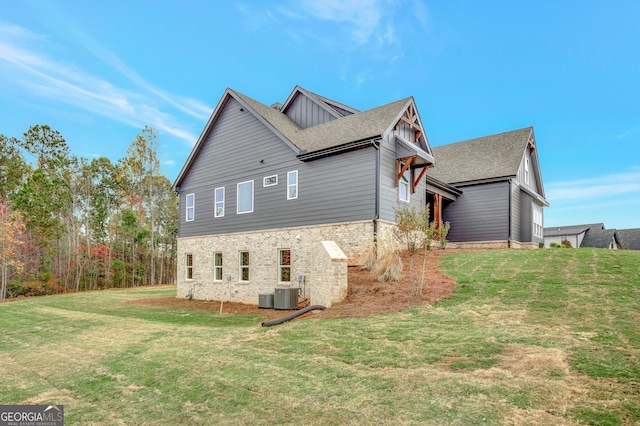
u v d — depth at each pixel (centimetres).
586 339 634
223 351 789
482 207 2234
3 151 3500
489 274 1200
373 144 1427
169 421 495
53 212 3203
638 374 494
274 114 1938
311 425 449
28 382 698
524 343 637
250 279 1766
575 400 445
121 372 712
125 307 1720
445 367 574
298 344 777
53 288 3153
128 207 4156
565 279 1055
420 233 1488
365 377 572
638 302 816
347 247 1471
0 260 2819
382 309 973
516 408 438
